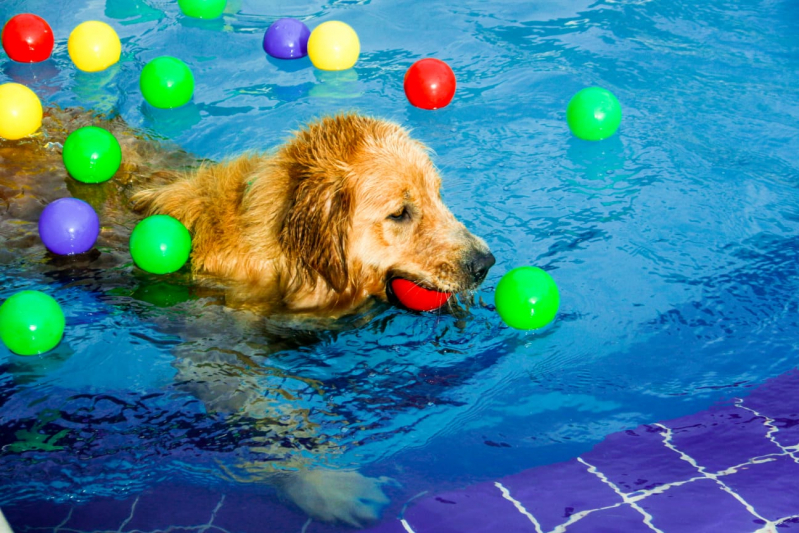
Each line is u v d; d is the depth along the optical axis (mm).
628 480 1762
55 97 2346
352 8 2678
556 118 2314
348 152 1919
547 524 1718
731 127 2283
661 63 2457
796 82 2391
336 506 1742
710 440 1803
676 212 2113
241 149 2223
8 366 1879
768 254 2039
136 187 2104
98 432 1809
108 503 1746
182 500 1749
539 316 1917
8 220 2031
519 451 1802
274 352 1902
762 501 1727
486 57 2490
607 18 2619
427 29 2594
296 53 2494
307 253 1903
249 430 1815
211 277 1964
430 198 1949
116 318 1933
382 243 1939
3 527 1672
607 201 2133
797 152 2225
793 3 2668
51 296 1947
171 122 2293
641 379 1881
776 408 1836
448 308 1978
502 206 2123
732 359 1900
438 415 1841
